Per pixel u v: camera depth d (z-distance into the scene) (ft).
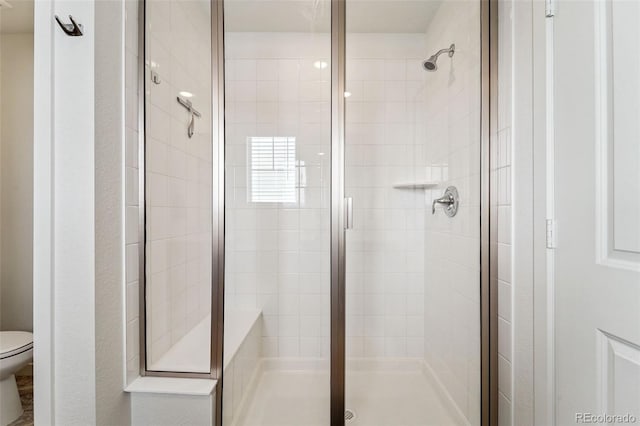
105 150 4.08
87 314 3.88
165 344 5.02
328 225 5.25
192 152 5.05
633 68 3.04
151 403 4.50
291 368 5.22
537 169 4.21
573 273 3.74
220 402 4.81
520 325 4.49
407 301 5.48
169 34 5.12
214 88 4.90
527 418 4.37
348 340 5.40
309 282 5.27
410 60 5.36
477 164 5.05
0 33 7.93
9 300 7.98
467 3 5.26
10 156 7.95
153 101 4.97
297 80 5.21
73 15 3.88
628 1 3.07
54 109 3.89
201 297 4.96
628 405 3.14
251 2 5.15
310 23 5.17
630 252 3.10
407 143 5.43
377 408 5.29
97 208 3.94
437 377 5.41
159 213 5.10
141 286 4.77
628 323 3.08
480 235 4.99
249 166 5.26
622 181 3.17
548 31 4.03
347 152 5.34
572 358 3.76
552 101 4.02
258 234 5.24
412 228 5.49
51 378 3.85
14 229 7.98
